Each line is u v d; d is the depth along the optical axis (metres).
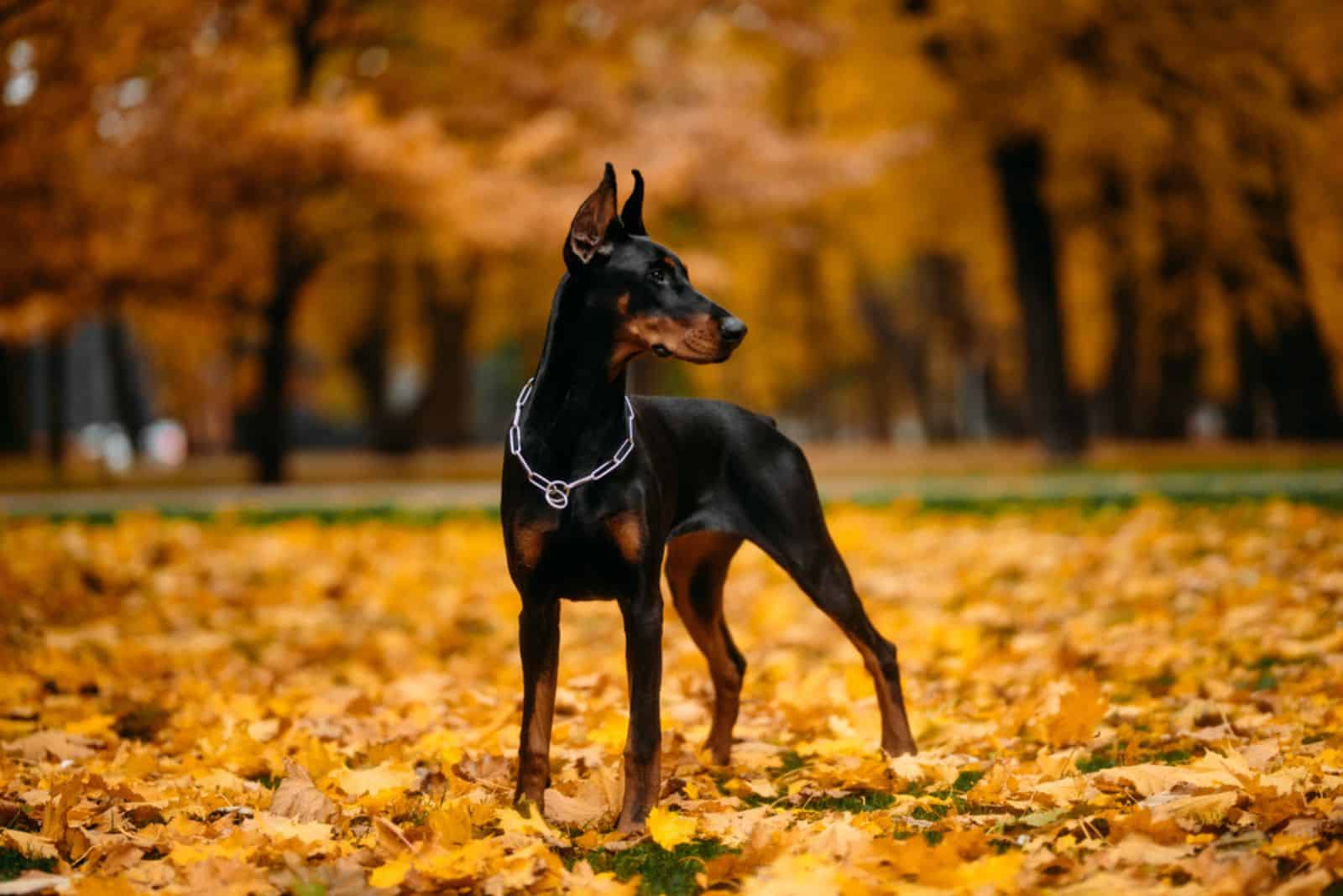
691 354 4.44
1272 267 27.73
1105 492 16.30
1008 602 9.58
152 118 19.33
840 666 7.66
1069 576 10.38
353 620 9.73
